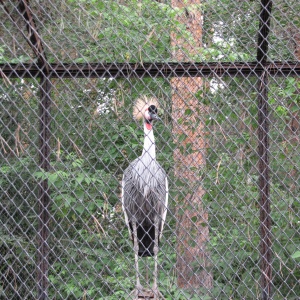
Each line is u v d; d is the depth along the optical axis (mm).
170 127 7656
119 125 7570
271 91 6934
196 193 7113
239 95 6973
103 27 7141
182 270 6953
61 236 6766
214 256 7035
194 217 7055
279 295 7234
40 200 6344
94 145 7238
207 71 6508
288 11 6969
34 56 6621
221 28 7172
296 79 7488
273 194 7039
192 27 7500
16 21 6285
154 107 7520
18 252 7051
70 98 6930
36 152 6879
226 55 6520
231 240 6992
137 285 6879
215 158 7219
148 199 7668
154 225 7707
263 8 6324
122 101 7066
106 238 7109
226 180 6664
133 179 7715
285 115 7219
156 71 6551
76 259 7133
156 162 7605
